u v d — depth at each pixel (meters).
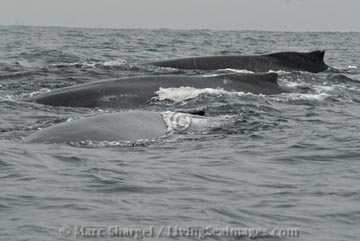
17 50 90.56
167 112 36.00
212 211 22.17
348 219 21.94
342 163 29.28
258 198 23.91
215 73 57.44
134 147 31.48
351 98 48.88
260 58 59.38
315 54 60.19
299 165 28.95
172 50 99.25
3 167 26.67
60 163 27.77
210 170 27.70
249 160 29.55
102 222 20.69
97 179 25.45
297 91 49.53
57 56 79.56
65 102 42.72
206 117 36.59
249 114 40.06
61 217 21.05
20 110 41.00
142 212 21.80
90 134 32.22
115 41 122.94
